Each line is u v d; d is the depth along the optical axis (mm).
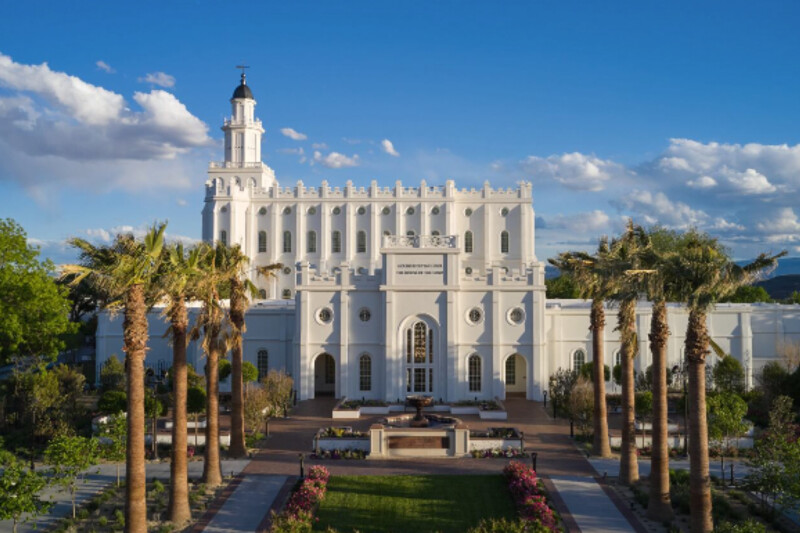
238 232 91250
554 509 31844
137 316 27062
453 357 59188
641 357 64938
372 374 60094
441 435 41188
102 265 27812
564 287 94062
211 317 35125
